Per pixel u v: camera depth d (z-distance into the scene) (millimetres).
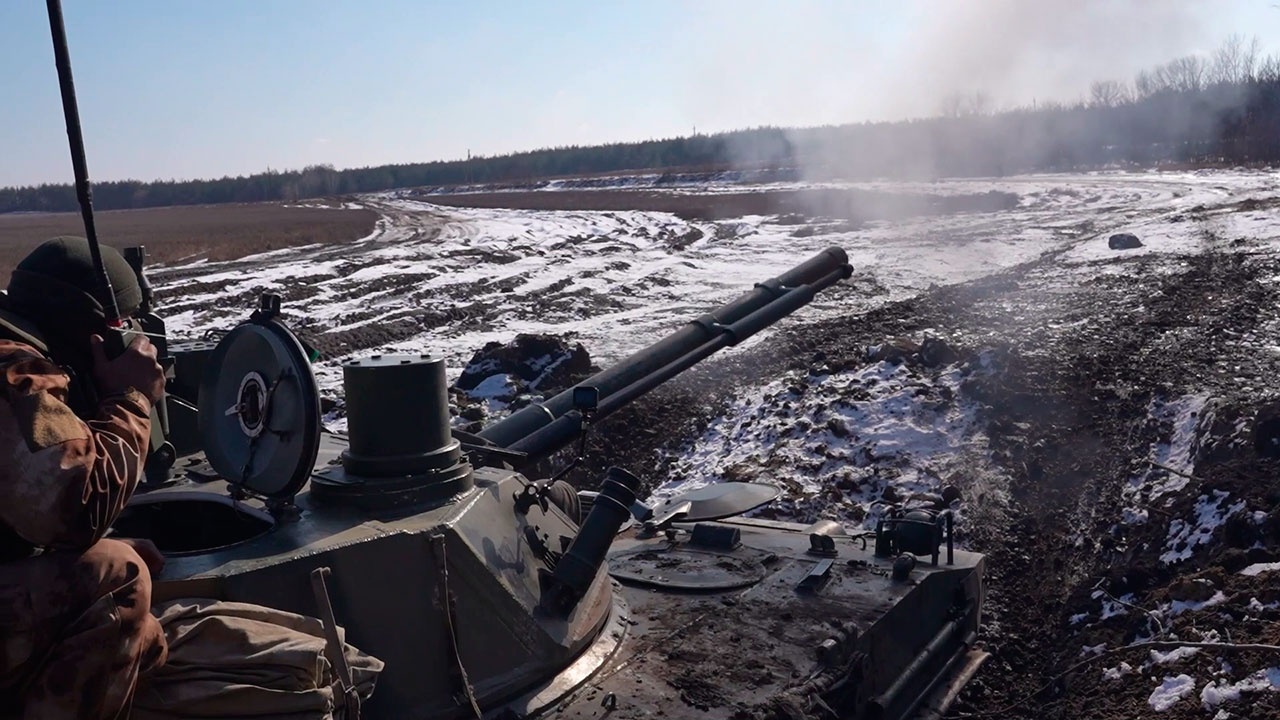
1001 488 9914
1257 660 5773
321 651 3059
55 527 2578
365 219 54531
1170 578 7789
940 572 5258
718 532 5559
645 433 12180
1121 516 9062
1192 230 23578
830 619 4555
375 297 21875
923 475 10312
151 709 2871
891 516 5574
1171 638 6469
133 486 2793
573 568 4141
